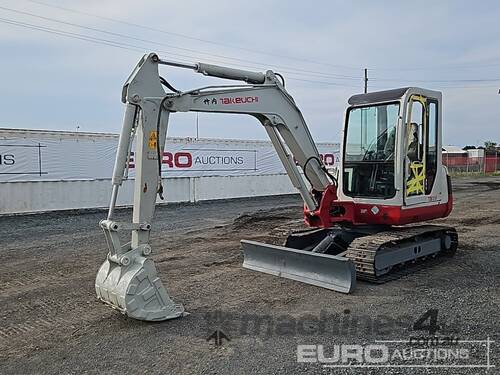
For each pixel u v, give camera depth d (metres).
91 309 5.52
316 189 7.20
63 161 16.25
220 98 5.76
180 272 7.17
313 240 7.58
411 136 6.82
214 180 18.84
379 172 6.95
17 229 11.68
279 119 6.45
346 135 7.33
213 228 11.59
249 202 18.16
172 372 3.84
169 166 18.75
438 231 7.46
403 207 6.70
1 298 6.06
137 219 5.09
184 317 5.13
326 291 6.00
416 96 6.83
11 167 15.15
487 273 6.74
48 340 4.61
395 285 6.21
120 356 4.18
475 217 12.45
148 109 5.11
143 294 4.85
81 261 8.15
